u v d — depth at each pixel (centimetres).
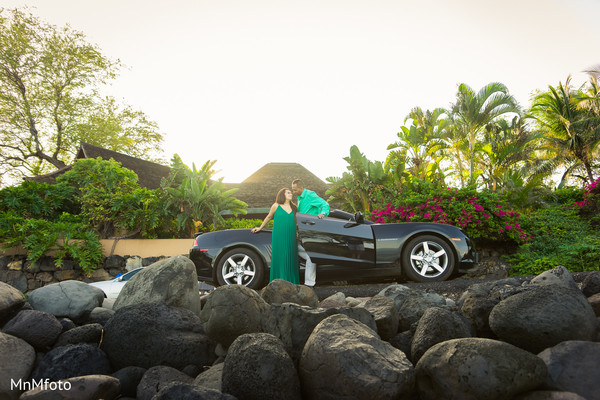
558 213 1302
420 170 1723
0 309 234
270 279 472
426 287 442
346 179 1596
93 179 1278
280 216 477
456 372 159
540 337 179
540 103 2461
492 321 198
